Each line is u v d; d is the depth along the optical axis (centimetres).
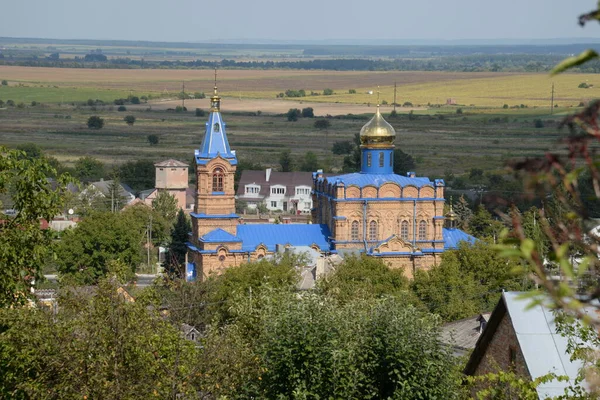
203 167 15825
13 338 5016
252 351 6450
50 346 5062
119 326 5194
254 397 6178
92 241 16425
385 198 15912
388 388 6166
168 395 5238
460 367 6638
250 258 15762
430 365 6034
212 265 15600
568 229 1816
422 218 16050
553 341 5697
